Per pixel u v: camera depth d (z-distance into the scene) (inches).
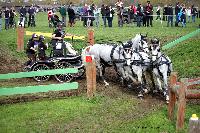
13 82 734.5
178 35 1100.5
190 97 485.7
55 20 1283.2
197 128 322.0
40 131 494.3
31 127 507.2
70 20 1349.7
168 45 955.3
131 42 679.1
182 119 490.0
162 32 1161.4
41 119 535.8
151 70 653.3
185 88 483.8
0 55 925.8
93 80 623.8
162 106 593.9
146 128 504.1
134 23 1456.7
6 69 842.2
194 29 1235.2
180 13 1320.1
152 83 675.4
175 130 497.7
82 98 627.2
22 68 851.4
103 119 538.3
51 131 495.5
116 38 1073.5
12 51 983.6
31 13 1364.4
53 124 519.2
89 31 972.6
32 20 1371.8
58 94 656.4
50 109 575.2
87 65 617.3
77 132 493.4
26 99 628.4
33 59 770.8
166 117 541.6
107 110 573.9
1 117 540.7
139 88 671.1
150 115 550.0
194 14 1489.9
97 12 1354.6
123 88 703.1
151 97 645.3
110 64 719.7
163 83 628.4
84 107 583.5
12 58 923.4
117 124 519.2
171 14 1328.7
